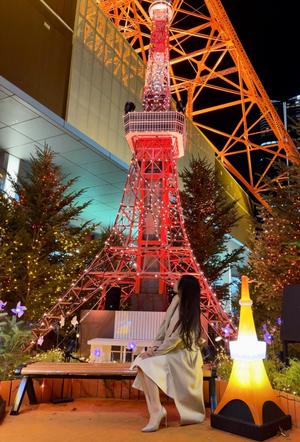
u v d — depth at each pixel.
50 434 3.61
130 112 13.45
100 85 18.69
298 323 5.02
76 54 17.06
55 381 5.09
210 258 18.08
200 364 4.20
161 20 15.73
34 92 14.38
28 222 13.21
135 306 10.73
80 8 17.77
